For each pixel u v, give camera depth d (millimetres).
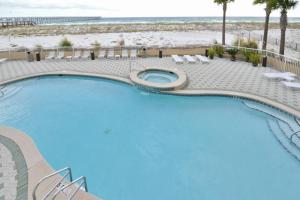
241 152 6867
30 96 10984
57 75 13430
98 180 5816
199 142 7395
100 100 10602
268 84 11211
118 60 16609
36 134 7902
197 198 5281
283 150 6898
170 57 17578
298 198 5203
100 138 7703
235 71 13531
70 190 4883
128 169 6230
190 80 12125
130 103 10273
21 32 44812
